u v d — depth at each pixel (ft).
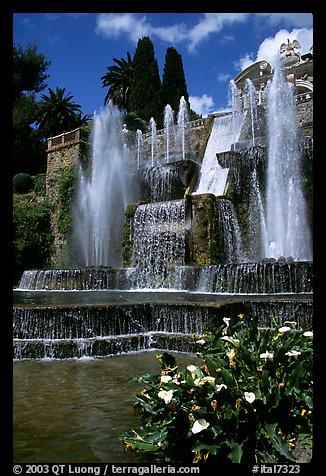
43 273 48.88
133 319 24.85
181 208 51.21
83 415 12.90
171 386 9.62
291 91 64.08
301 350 10.60
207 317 23.20
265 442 8.99
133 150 85.61
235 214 53.52
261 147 55.21
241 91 88.84
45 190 84.17
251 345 11.85
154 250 52.37
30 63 111.04
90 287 47.21
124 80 143.84
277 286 33.73
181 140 79.25
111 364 20.13
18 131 104.58
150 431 10.15
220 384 9.37
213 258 48.49
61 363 20.63
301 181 53.52
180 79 134.51
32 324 23.54
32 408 13.65
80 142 80.33
